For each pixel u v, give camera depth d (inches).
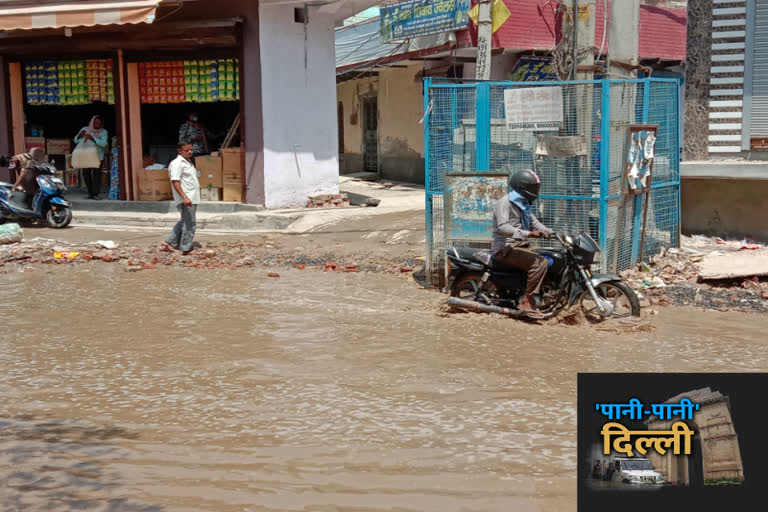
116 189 668.1
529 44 729.6
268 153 618.5
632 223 382.6
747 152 472.1
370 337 281.3
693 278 371.2
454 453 176.9
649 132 379.9
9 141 694.5
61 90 675.4
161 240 529.7
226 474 166.4
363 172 985.5
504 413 202.5
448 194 357.1
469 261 313.1
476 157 370.0
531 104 353.4
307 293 363.3
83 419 200.2
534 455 175.2
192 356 258.2
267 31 609.6
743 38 464.8
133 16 582.6
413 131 883.4
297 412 204.5
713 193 475.8
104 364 249.6
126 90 647.1
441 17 744.3
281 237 531.8
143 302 344.2
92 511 149.6
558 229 361.1
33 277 406.6
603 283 301.1
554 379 231.1
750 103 467.2
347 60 950.4
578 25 390.9
